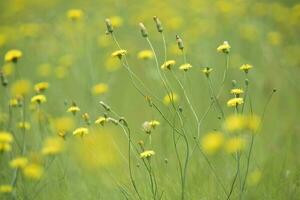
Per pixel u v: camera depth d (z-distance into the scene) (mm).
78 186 5707
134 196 4961
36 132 6449
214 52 9258
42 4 12547
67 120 6703
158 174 5234
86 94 7680
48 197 5457
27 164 5648
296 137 6574
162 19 10664
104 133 6105
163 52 9312
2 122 6363
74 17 8094
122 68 9273
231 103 4684
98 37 10086
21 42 10250
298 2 12359
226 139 5613
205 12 10641
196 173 5402
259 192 5016
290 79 8031
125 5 11242
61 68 8719
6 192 5051
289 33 10070
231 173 5398
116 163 5988
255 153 5926
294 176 5270
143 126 4859
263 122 6953
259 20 10477
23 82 7609
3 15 12422
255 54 9375
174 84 7711
